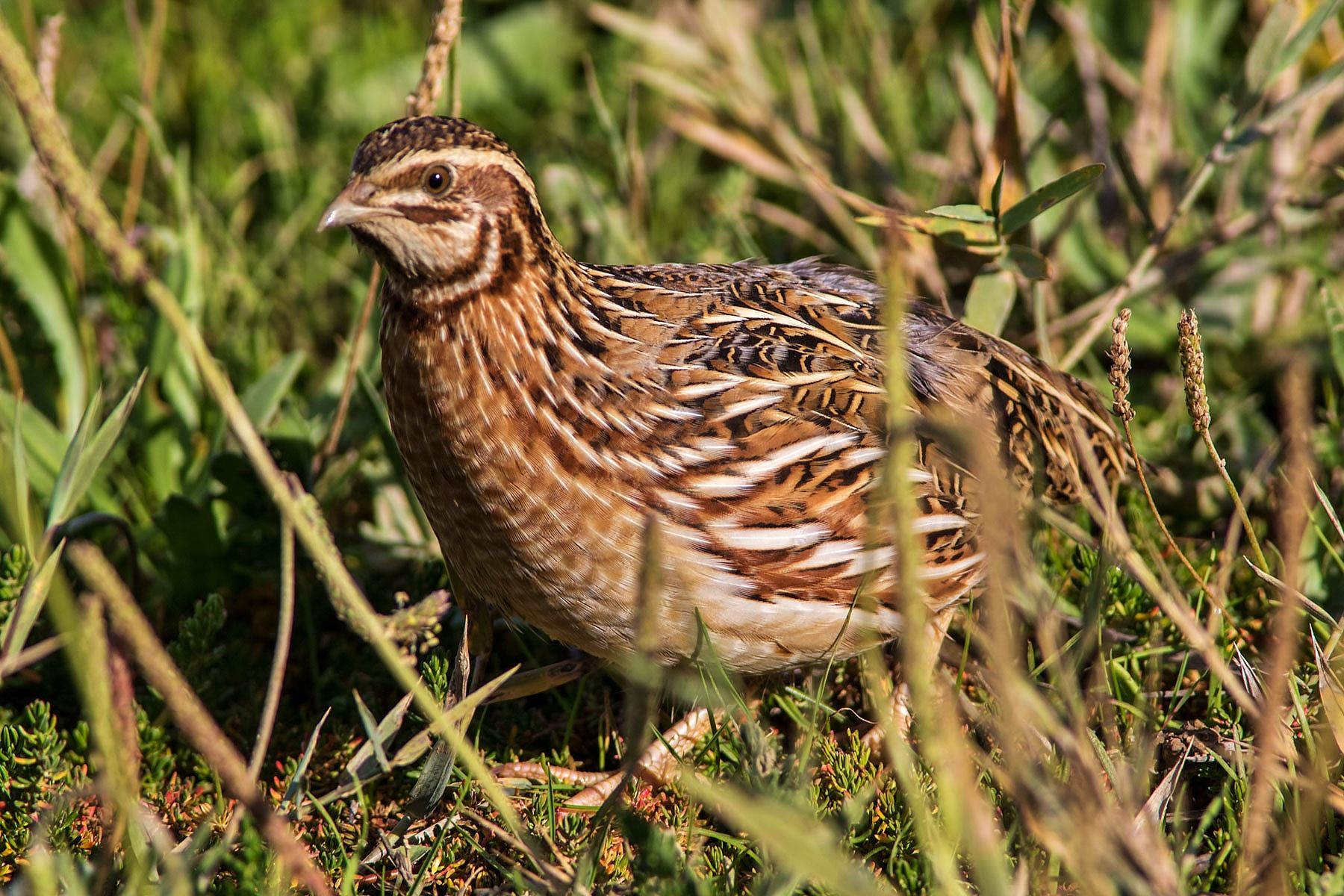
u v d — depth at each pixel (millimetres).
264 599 8656
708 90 11086
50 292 9125
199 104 11742
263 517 8250
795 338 7121
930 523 6918
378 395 8469
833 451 6727
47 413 9141
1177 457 8797
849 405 6883
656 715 7555
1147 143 10297
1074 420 6781
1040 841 5621
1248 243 9633
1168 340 9578
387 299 6816
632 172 10242
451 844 6414
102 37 12273
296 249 10508
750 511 6637
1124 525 8336
